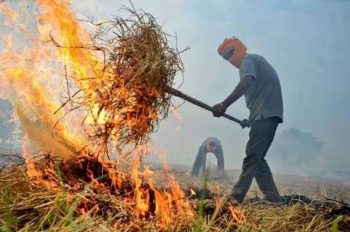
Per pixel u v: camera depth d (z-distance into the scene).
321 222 2.61
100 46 2.80
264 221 2.64
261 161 5.08
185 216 2.35
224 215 2.54
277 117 5.11
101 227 1.94
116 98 2.70
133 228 2.12
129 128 2.74
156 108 2.80
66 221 1.95
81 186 2.39
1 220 1.91
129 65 2.76
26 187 2.34
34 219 1.99
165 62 2.80
